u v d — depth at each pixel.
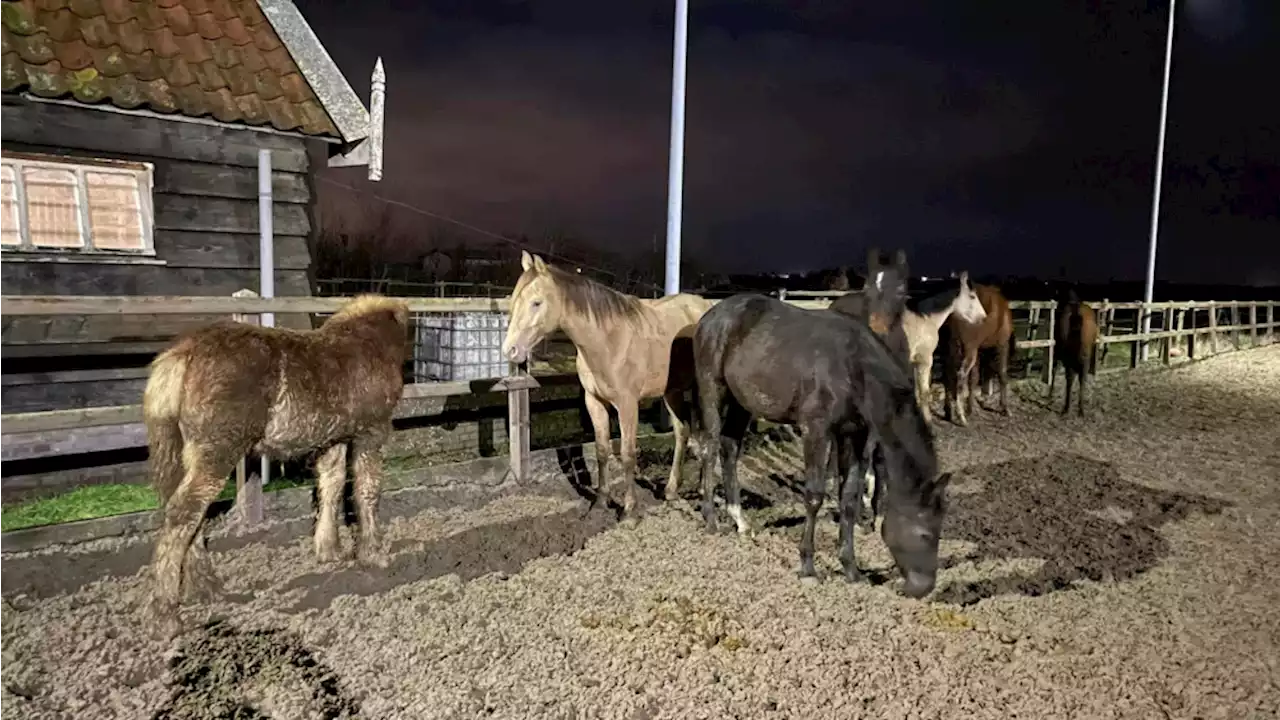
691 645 4.00
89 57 6.17
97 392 6.21
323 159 7.57
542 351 15.38
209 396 3.90
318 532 4.97
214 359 3.96
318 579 4.73
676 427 6.55
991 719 3.41
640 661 3.84
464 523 5.81
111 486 6.16
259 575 4.77
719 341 5.47
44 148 5.89
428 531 5.63
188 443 3.96
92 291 6.14
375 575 4.81
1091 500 6.70
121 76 6.19
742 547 5.40
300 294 7.20
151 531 5.23
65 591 4.43
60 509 5.60
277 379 4.20
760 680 3.68
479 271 33.19
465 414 8.91
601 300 5.80
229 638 3.98
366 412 4.68
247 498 5.47
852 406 4.63
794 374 4.85
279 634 4.04
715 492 6.73
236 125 6.57
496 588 4.64
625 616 4.30
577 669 3.76
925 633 4.16
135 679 3.60
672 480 6.55
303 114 6.96
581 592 4.59
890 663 3.86
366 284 22.53
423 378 9.56
